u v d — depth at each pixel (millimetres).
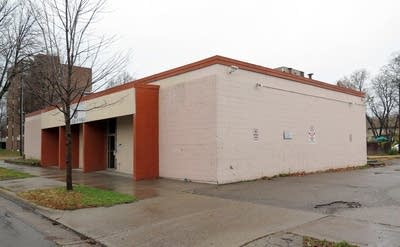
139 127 16734
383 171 20406
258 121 16156
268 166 16562
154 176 17000
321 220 7969
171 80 16719
